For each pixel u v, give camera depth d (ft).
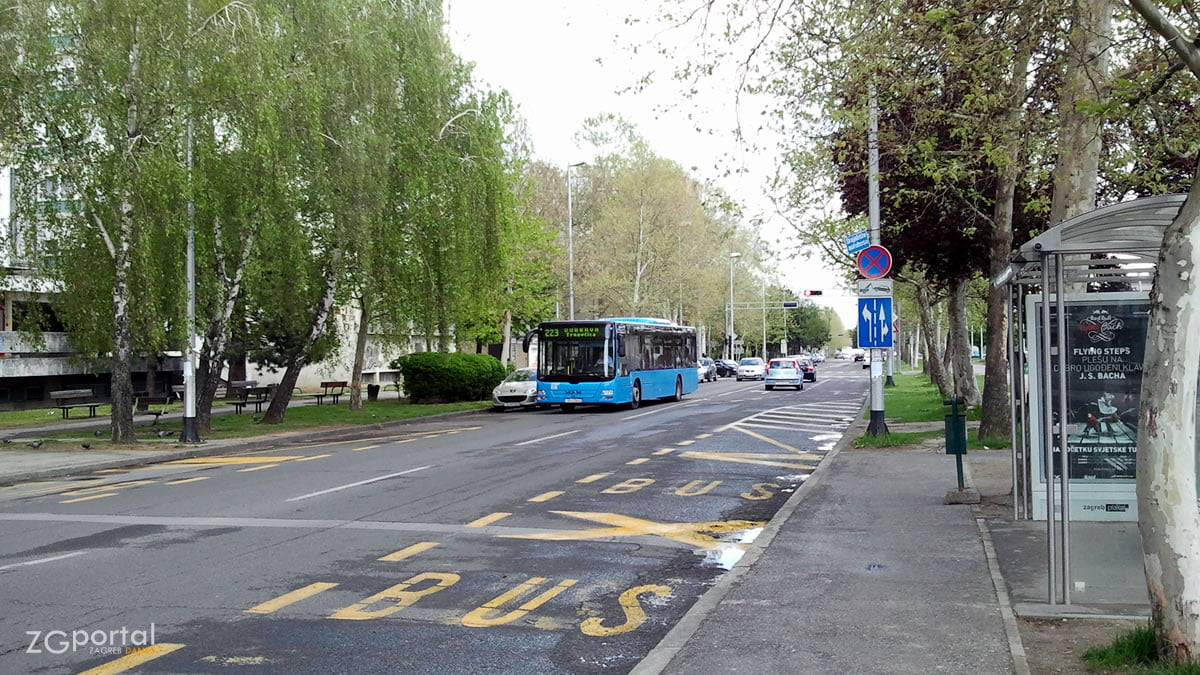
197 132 73.92
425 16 95.76
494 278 104.58
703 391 166.40
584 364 111.75
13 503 47.06
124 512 42.42
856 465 53.98
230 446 77.46
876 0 40.16
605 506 42.73
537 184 200.34
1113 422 32.96
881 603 24.68
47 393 138.82
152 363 124.06
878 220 65.87
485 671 20.42
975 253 76.54
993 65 41.52
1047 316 24.36
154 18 70.49
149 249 71.51
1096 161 41.11
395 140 93.30
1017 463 36.60
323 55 81.46
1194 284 17.75
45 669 20.43
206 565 30.66
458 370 130.31
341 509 42.01
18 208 74.69
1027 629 22.25
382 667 20.59
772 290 324.39
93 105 70.95
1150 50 39.86
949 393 119.44
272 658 21.17
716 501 44.24
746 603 24.91
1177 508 17.80
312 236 91.50
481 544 34.09
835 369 357.82
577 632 23.39
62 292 79.97
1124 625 22.26
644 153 194.59
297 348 100.68
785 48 44.80
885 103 47.93
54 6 72.33
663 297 204.03
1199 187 17.76
